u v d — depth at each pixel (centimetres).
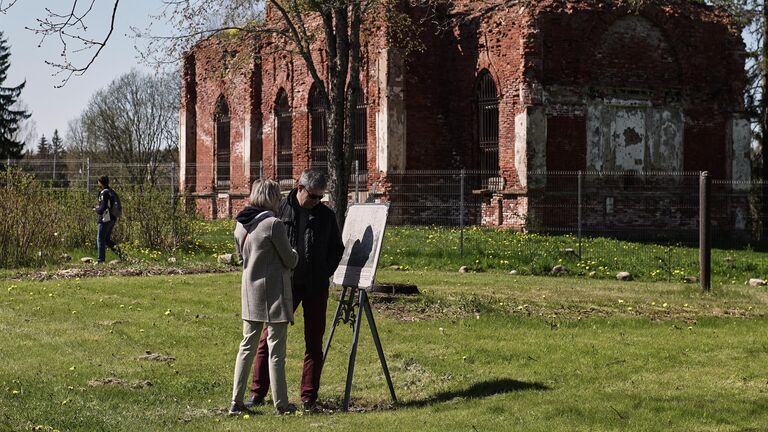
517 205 3073
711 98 3297
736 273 2228
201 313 1452
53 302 1545
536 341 1246
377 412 913
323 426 836
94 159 6919
